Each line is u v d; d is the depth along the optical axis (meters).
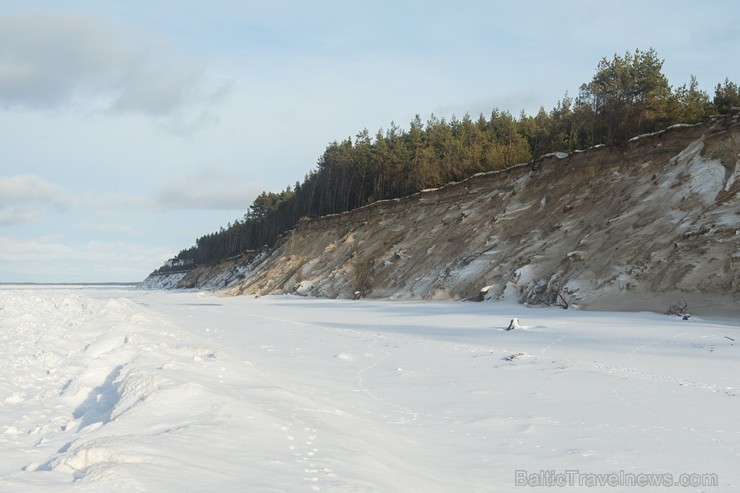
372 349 22.03
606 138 64.44
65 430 8.73
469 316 34.75
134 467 5.66
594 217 43.50
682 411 11.62
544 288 39.12
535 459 8.74
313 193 128.12
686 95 69.69
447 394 13.68
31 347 17.44
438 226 62.94
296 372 16.33
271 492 5.44
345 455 7.26
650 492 7.35
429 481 7.17
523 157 76.81
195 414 8.00
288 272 87.69
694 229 34.03
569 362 17.58
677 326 24.88
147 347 14.17
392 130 119.25
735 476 7.91
